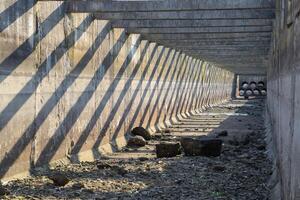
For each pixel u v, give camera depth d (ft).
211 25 46.09
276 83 37.63
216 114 105.91
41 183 29.91
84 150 42.78
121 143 52.29
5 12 29.27
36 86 33.65
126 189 28.76
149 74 66.28
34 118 33.50
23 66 31.73
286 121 21.70
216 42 65.92
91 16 43.91
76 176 32.96
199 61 107.45
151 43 66.03
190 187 29.27
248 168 35.91
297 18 16.06
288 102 20.51
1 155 29.27
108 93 49.32
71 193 27.30
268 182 29.76
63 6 37.86
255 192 27.55
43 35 34.50
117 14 43.70
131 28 54.39
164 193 27.66
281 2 28.27
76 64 40.81
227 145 50.85
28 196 26.25
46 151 35.40
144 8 38.06
